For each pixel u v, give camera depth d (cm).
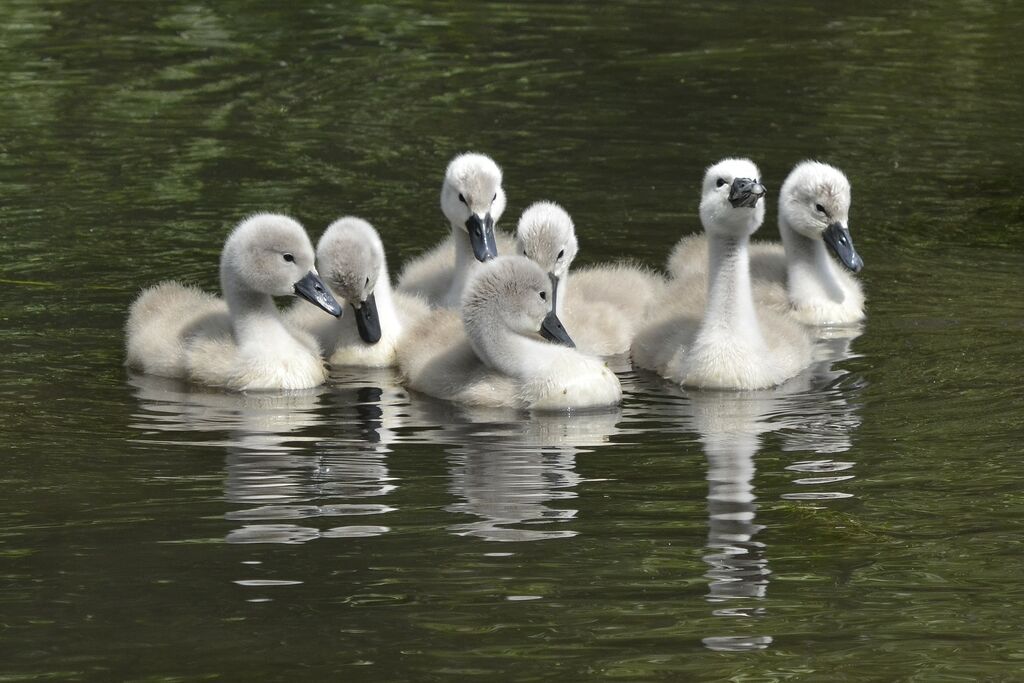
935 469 1266
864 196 2127
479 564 1080
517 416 1455
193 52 2781
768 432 1380
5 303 1725
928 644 966
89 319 1691
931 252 1933
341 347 1652
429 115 2469
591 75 2689
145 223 1983
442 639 971
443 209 1802
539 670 934
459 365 1539
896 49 2838
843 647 964
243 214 2017
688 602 1023
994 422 1380
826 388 1514
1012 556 1093
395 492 1225
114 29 2900
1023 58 2769
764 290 1798
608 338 1675
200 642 966
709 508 1186
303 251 1558
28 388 1502
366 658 946
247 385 1535
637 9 3130
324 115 2458
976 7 3130
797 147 2317
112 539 1122
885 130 2402
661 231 1983
